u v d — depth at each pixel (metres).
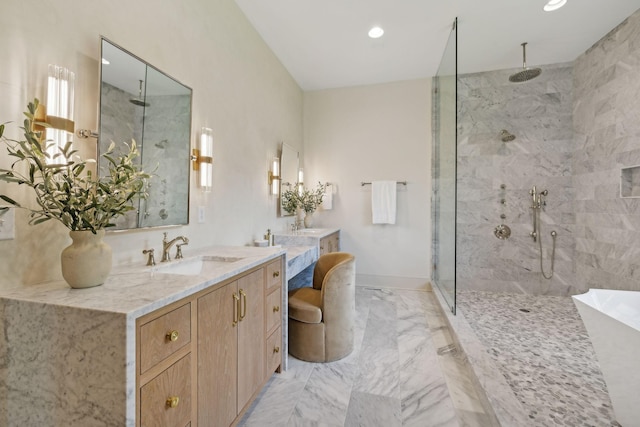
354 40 2.95
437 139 3.73
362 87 4.06
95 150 1.27
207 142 1.94
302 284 2.94
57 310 0.86
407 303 3.36
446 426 1.48
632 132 2.55
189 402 1.09
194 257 1.66
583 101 3.17
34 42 1.05
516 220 3.54
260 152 2.86
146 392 0.89
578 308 1.60
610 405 1.57
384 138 3.99
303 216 4.07
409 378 1.90
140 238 1.53
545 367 1.95
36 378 0.90
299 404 1.64
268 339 1.75
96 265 1.02
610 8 2.46
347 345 2.16
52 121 1.06
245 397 1.48
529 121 3.49
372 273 4.04
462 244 3.71
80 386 0.85
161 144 1.63
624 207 2.65
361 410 1.59
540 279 3.48
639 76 2.48
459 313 2.90
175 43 1.73
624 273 2.65
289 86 3.66
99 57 1.27
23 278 1.04
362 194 4.07
